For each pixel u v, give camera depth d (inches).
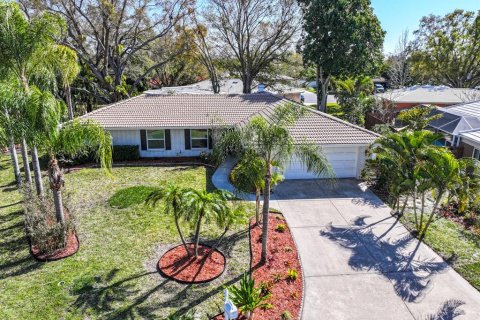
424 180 489.1
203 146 909.8
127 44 1610.5
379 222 549.3
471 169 696.4
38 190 545.0
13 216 573.0
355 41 1342.3
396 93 1391.5
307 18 1398.9
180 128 866.8
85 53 1455.5
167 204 429.1
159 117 892.0
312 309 361.4
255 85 1737.2
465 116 852.6
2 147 460.1
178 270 423.2
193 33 1573.6
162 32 1563.7
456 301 373.1
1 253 463.8
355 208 600.7
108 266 434.0
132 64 1815.9
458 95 1344.7
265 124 411.5
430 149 470.6
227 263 439.5
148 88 1971.0
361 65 1407.5
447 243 485.1
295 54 1738.4
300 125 765.9
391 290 390.6
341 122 781.9
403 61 1626.5
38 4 1246.9
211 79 1699.1
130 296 380.5
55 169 467.8
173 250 467.2
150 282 403.5
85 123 474.6
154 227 530.0
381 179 664.4
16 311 358.3
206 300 374.6
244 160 436.8
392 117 1200.2
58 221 481.7
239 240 493.4
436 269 427.8
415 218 526.6
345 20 1332.4
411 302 371.9
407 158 526.9
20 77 499.5
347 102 1316.4
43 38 499.8
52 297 378.6
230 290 363.6
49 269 428.5
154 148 906.1
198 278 407.8
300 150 434.6
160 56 1756.9
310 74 1815.9
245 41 1630.2
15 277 413.4
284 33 1589.6
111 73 1668.3
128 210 589.9
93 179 748.6
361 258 451.2
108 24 1413.6
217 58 1697.8
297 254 458.6
